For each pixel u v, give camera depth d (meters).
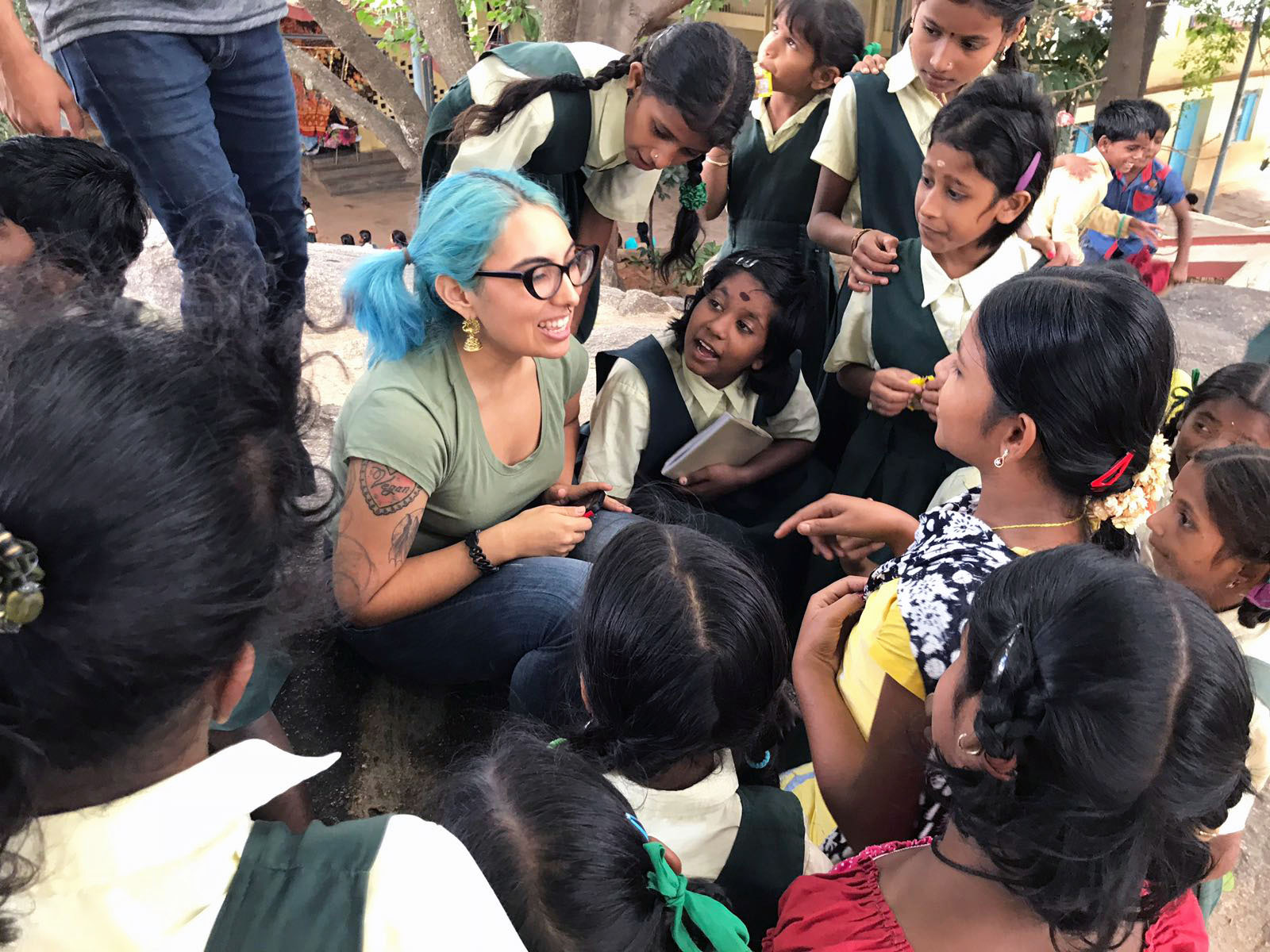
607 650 1.17
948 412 1.32
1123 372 1.15
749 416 2.38
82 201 1.68
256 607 0.62
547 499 2.01
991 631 0.92
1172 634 0.83
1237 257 5.88
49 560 0.54
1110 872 0.85
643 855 0.96
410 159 7.11
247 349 0.71
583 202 2.59
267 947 0.61
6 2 1.78
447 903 0.66
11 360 0.58
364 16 7.46
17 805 0.57
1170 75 8.68
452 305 1.61
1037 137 1.85
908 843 1.14
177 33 1.82
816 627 1.47
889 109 2.40
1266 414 1.58
